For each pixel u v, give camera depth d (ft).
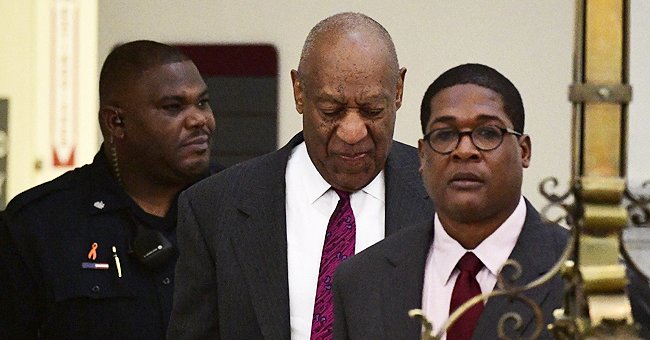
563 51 52.70
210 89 54.29
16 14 65.21
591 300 18.16
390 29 53.42
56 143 65.31
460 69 26.86
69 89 65.31
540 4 52.75
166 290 39.22
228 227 33.65
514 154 26.40
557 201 18.57
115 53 40.86
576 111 18.17
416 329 27.12
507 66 53.01
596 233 18.31
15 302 39.45
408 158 34.73
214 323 33.65
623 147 18.11
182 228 34.42
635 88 46.55
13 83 65.26
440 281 27.30
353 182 32.96
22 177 65.10
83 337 38.88
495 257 26.84
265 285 32.96
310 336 32.60
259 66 53.98
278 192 33.91
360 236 33.37
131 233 39.83
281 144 54.39
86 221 39.75
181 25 54.54
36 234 39.47
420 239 27.96
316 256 33.27
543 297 26.30
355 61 31.89
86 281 38.96
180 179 40.32
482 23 53.06
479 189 26.20
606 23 18.01
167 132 40.04
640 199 18.39
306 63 32.45
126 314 38.86
